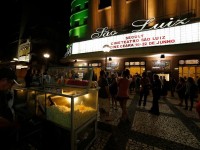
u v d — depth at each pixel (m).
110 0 20.64
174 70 14.62
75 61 22.72
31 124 3.34
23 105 3.99
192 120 5.45
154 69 15.73
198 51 12.50
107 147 3.42
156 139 3.86
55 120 3.06
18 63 13.83
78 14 25.41
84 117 3.24
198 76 12.53
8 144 1.24
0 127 1.20
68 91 3.62
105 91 5.26
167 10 15.73
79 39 22.97
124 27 18.22
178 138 3.94
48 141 3.11
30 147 3.31
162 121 5.26
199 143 3.69
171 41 13.82
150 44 15.01
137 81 11.36
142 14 17.42
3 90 1.54
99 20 21.88
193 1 14.12
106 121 5.14
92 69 3.67
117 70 18.19
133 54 15.76
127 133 4.20
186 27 13.10
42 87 4.00
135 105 7.77
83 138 3.23
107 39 18.38
